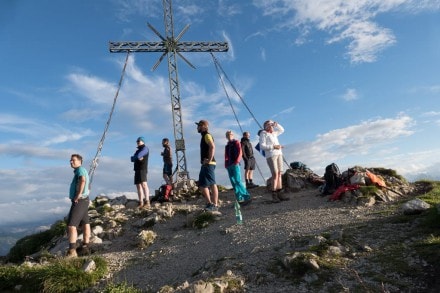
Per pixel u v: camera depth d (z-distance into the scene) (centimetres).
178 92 2027
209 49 2117
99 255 1052
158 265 909
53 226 1453
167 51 2072
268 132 1337
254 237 941
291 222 1000
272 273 693
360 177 1206
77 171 1075
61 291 824
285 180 1530
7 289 872
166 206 1430
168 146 1753
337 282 625
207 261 820
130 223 1338
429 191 1186
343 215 997
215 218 1191
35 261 1087
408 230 802
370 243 762
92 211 1528
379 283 603
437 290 559
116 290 750
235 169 1334
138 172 1494
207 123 1284
